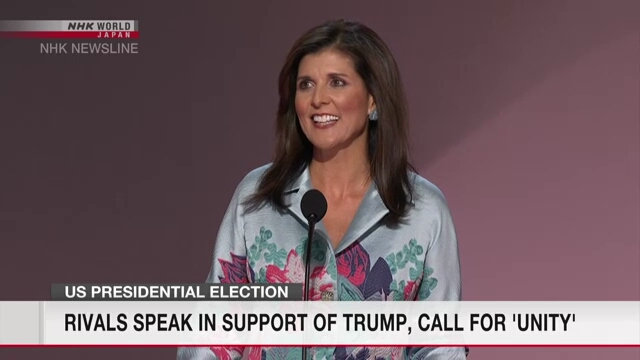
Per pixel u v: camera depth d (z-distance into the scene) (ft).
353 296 15.97
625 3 40.22
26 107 42.57
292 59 15.92
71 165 42.27
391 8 41.52
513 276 39.91
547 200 40.19
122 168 42.22
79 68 42.63
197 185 41.98
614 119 40.11
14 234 41.70
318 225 16.06
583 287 39.52
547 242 40.01
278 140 16.62
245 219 16.61
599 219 39.83
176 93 42.42
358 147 16.26
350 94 15.60
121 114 42.45
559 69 40.52
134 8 42.63
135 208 41.93
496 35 40.93
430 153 41.04
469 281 40.09
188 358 16.14
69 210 41.93
